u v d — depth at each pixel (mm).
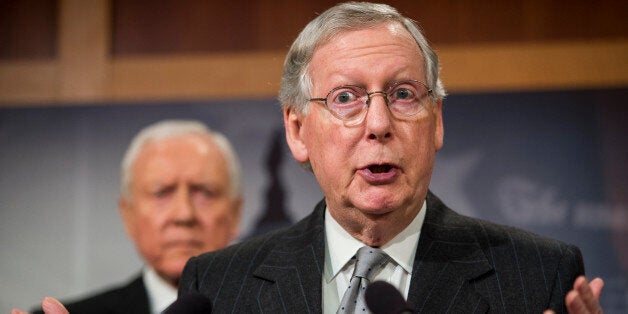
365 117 1424
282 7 3027
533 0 2898
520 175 2709
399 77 1442
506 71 2822
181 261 2795
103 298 2811
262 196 2812
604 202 2668
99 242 2850
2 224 2895
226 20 3045
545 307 1375
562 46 2834
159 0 3090
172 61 3008
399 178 1420
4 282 2859
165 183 2836
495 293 1402
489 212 2703
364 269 1458
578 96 2752
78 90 3027
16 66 3062
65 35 3080
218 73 2961
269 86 2930
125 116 2920
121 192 2867
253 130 2865
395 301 1126
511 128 2744
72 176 2900
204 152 2852
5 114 2975
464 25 2910
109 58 3045
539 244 1475
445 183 2736
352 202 1432
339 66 1456
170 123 2902
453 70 2850
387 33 1473
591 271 2641
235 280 1542
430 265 1453
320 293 1470
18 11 3133
